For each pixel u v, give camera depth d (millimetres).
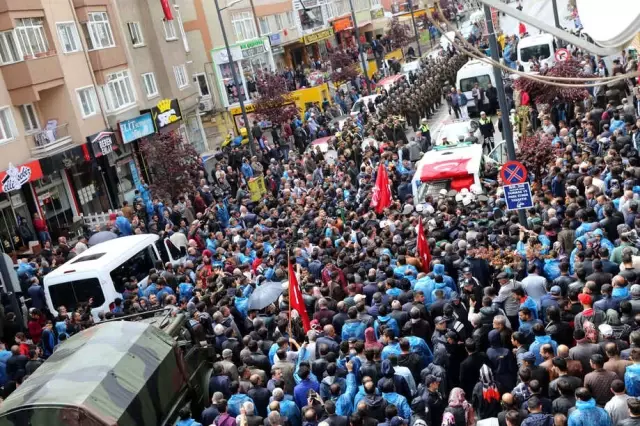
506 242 15984
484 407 10719
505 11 6590
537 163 23328
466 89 40125
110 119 38781
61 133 35188
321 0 71625
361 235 19594
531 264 13461
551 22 50875
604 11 6645
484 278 15016
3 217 31156
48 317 21750
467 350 11602
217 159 40312
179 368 13219
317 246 19328
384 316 13023
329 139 38438
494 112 40000
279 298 16969
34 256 28953
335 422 10562
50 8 35281
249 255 21188
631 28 6281
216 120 54469
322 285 16500
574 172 19422
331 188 26531
